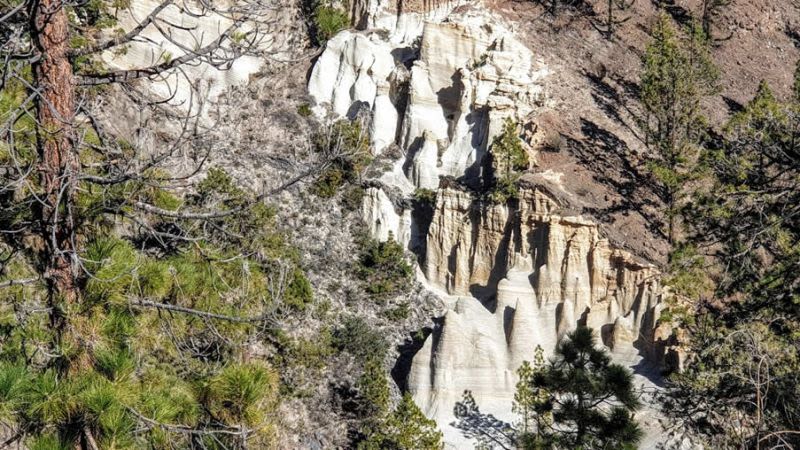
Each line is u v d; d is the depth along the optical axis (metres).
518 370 44.78
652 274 51.47
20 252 15.77
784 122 34.28
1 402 11.83
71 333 13.83
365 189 59.62
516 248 55.31
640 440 31.33
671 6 75.44
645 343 50.06
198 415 15.02
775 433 23.08
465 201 57.62
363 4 71.38
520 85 61.66
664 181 51.47
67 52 15.46
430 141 61.84
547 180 55.62
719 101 66.00
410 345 53.22
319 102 65.12
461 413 49.84
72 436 12.85
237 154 56.19
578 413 30.81
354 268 56.19
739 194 32.66
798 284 32.59
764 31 77.44
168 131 46.38
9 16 14.59
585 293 52.84
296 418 45.59
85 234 15.59
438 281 57.53
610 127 61.03
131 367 13.63
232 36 18.83
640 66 67.69
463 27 64.31
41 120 15.09
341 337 50.97
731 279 34.81
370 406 47.03
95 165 16.75
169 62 18.42
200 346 18.31
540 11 69.56
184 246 17.70
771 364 28.17
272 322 18.72
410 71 64.94
